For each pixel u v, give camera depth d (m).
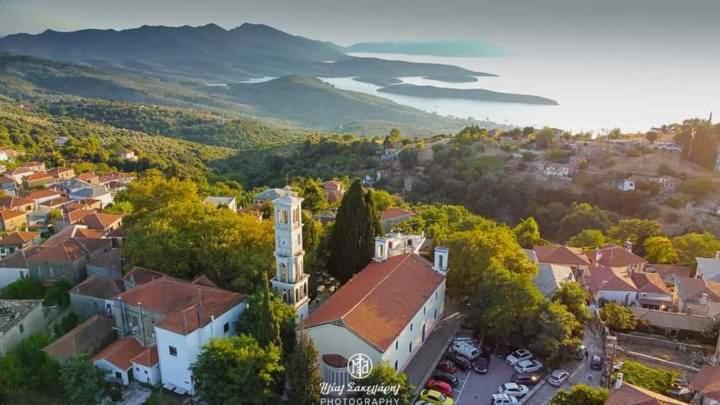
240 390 51.59
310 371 51.09
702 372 56.09
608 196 174.25
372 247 81.88
